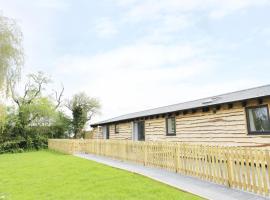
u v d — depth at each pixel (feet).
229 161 21.63
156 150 32.91
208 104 38.32
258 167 19.03
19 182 26.50
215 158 23.22
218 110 38.65
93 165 36.47
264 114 31.91
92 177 27.40
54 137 85.35
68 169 33.60
